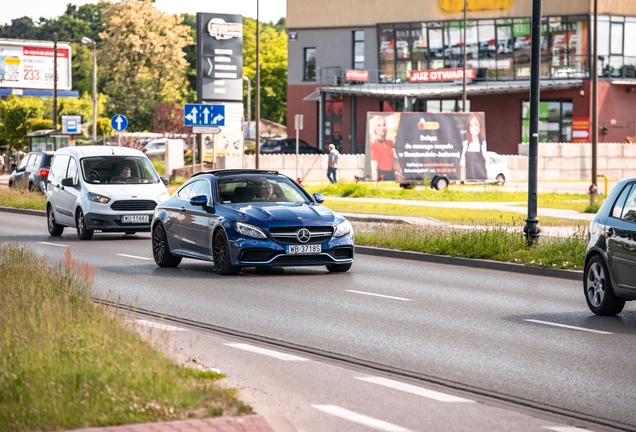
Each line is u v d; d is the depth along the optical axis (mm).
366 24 75750
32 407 6668
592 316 13438
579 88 68188
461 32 72562
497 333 11914
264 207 17969
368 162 46375
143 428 6496
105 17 101062
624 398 8531
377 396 8500
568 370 9719
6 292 11555
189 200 18938
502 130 70375
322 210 18188
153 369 7848
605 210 13688
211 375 8477
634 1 69000
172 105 86250
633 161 61438
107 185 25719
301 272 18516
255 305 14109
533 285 16984
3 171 73938
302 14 77812
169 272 18359
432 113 46844
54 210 26812
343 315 13250
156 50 99375
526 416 7859
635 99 69062
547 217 31047
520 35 70688
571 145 59594
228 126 54406
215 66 54750
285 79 121375
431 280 17547
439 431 7355
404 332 11930
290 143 72188
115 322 9812
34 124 77062
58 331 9031
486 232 21219
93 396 6969
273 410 7414
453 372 9594
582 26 68125
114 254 21828
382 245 22750
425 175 46938
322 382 9047
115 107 102188
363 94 69562
